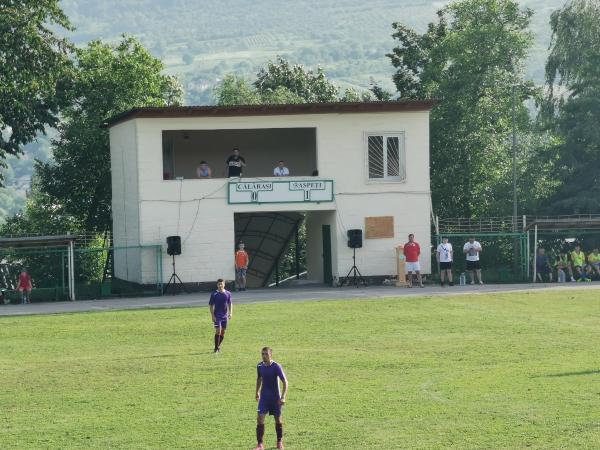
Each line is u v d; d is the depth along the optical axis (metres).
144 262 70.38
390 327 51.81
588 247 81.06
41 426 33.31
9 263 89.25
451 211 90.25
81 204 95.19
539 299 61.84
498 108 92.12
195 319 55.66
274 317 55.66
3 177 90.62
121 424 33.25
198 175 73.75
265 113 71.19
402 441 30.38
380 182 72.44
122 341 49.31
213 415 34.28
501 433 30.94
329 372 40.84
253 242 80.94
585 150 87.75
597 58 88.88
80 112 93.12
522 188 87.44
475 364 41.97
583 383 37.66
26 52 81.31
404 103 71.94
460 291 66.75
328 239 74.75
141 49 95.44
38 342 49.41
